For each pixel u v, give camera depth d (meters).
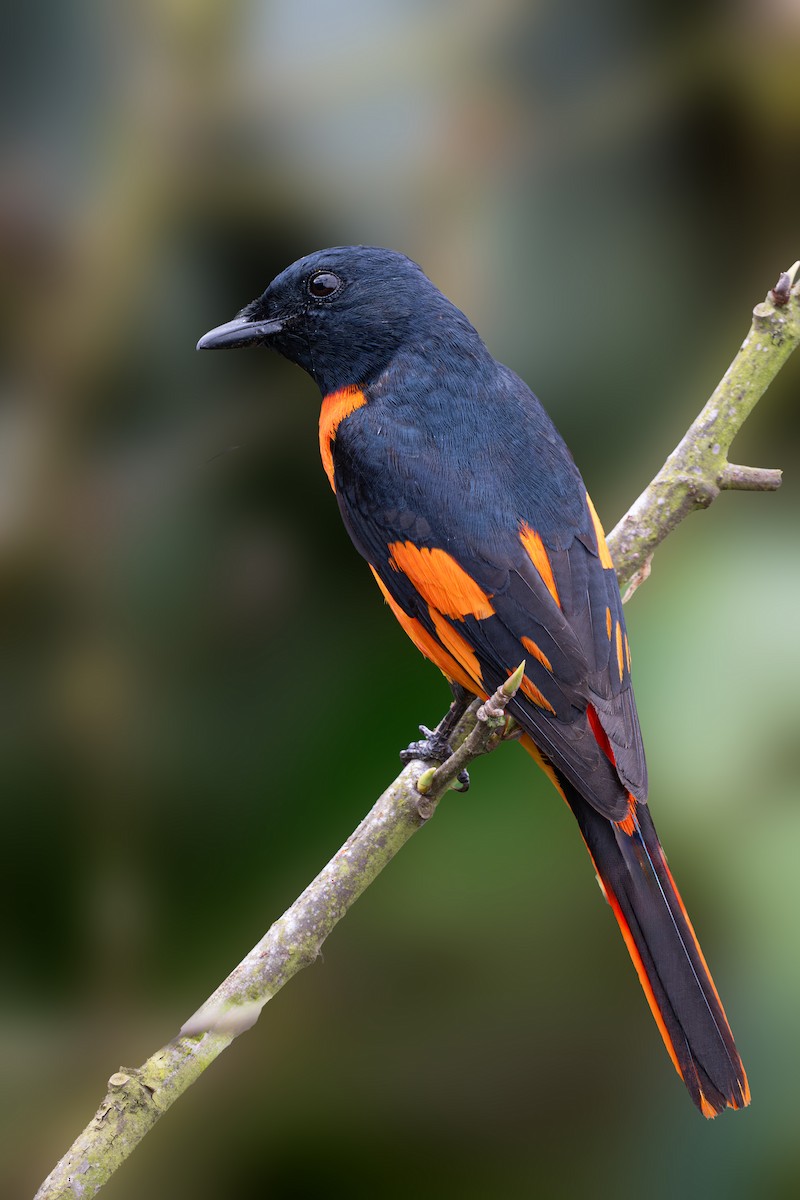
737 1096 3.71
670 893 3.73
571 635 3.75
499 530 3.76
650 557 3.76
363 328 3.79
